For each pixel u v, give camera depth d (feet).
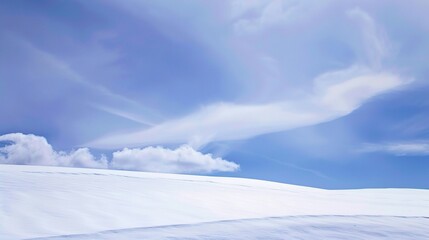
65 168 67.51
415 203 52.65
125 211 29.96
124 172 71.56
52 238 19.99
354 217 32.40
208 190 51.08
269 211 34.60
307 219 30.25
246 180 78.07
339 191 71.97
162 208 32.76
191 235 22.81
